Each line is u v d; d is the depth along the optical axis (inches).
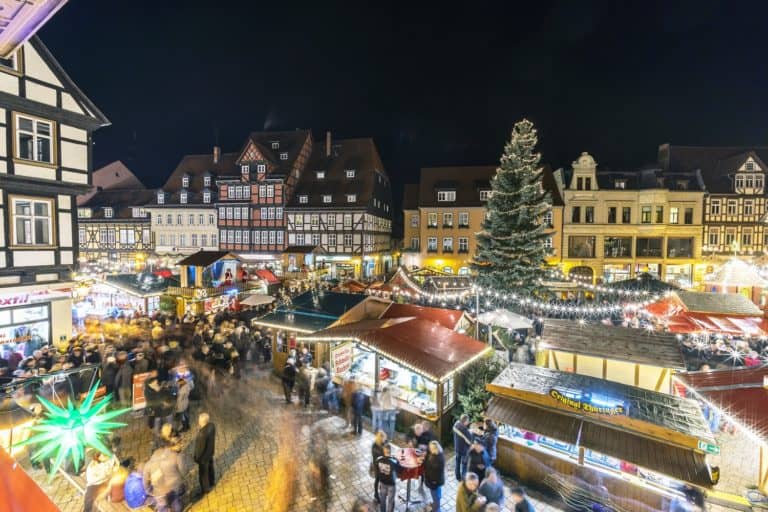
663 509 272.2
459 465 338.3
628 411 308.7
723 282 751.1
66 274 620.7
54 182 599.5
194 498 305.7
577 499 298.8
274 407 460.8
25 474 136.9
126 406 430.0
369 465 354.3
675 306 654.5
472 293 872.9
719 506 297.6
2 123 545.6
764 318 601.3
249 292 1010.7
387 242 2140.7
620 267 1485.0
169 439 291.4
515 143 884.0
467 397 411.8
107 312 864.3
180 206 1925.4
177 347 564.4
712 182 1491.1
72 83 626.5
